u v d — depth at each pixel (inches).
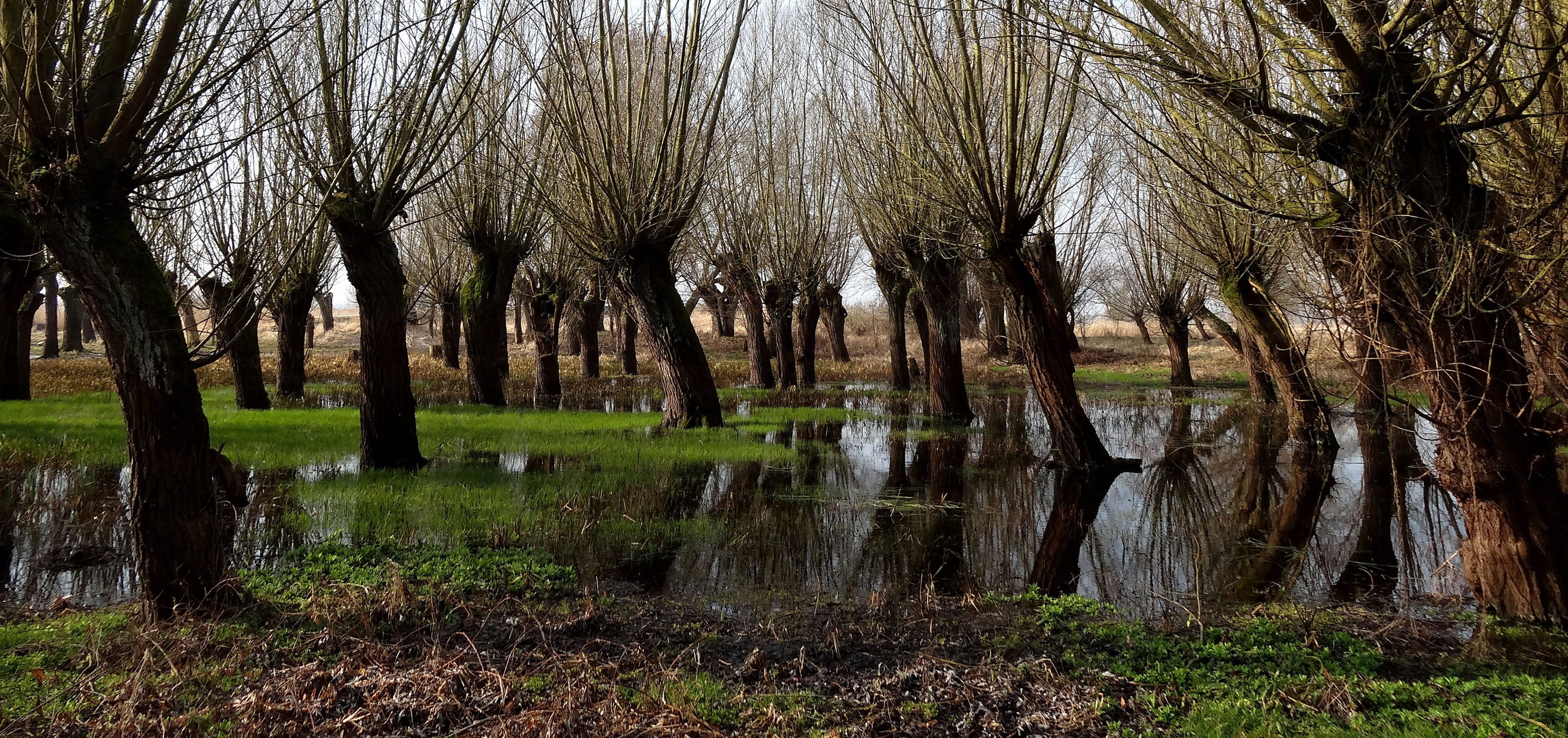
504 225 794.2
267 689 171.3
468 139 639.8
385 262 423.2
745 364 1492.4
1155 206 524.7
